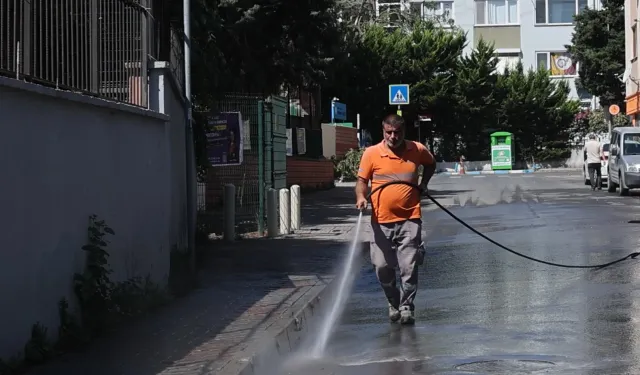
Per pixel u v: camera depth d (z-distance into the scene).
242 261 13.91
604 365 6.89
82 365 7.02
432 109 59.81
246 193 18.61
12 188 6.79
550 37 67.00
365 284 12.07
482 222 20.59
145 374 6.72
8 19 7.12
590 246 14.84
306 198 31.69
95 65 9.03
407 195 8.89
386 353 7.67
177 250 13.24
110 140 9.00
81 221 8.20
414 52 58.53
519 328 8.46
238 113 16.33
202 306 9.80
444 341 8.02
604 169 32.16
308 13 21.48
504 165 60.06
